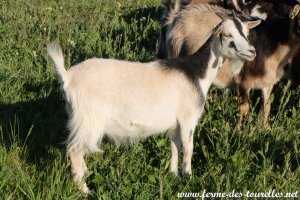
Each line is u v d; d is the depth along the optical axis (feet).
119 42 31.60
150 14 40.14
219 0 29.91
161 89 17.98
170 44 24.90
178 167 20.30
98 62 17.74
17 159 19.24
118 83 17.52
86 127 17.26
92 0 43.29
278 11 30.04
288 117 24.72
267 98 24.86
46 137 21.13
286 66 26.08
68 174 18.21
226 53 18.57
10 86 25.03
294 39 23.85
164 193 17.71
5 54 30.30
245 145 20.44
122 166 18.97
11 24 35.81
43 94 24.75
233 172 19.01
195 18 24.70
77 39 33.24
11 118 22.34
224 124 22.31
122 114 17.66
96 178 18.34
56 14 38.99
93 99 17.20
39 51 30.86
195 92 18.45
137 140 19.16
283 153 20.75
